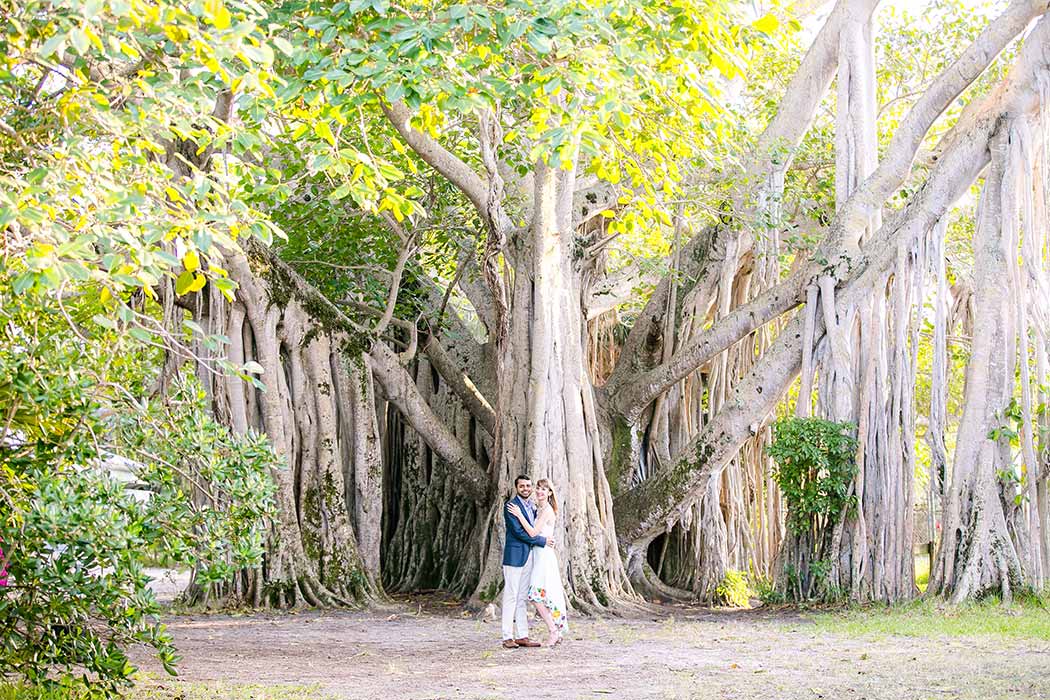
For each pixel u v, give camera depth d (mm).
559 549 14750
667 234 20062
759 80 19453
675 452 18828
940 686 7867
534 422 14938
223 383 14906
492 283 15547
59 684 6805
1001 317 14492
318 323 16031
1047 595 13773
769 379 16219
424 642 11312
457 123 16375
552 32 7953
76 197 6305
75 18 5715
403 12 8609
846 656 9758
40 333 7121
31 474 6492
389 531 19766
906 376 15102
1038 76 14648
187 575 21219
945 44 19953
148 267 5996
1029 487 14039
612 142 10859
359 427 16500
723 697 7504
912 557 14820
